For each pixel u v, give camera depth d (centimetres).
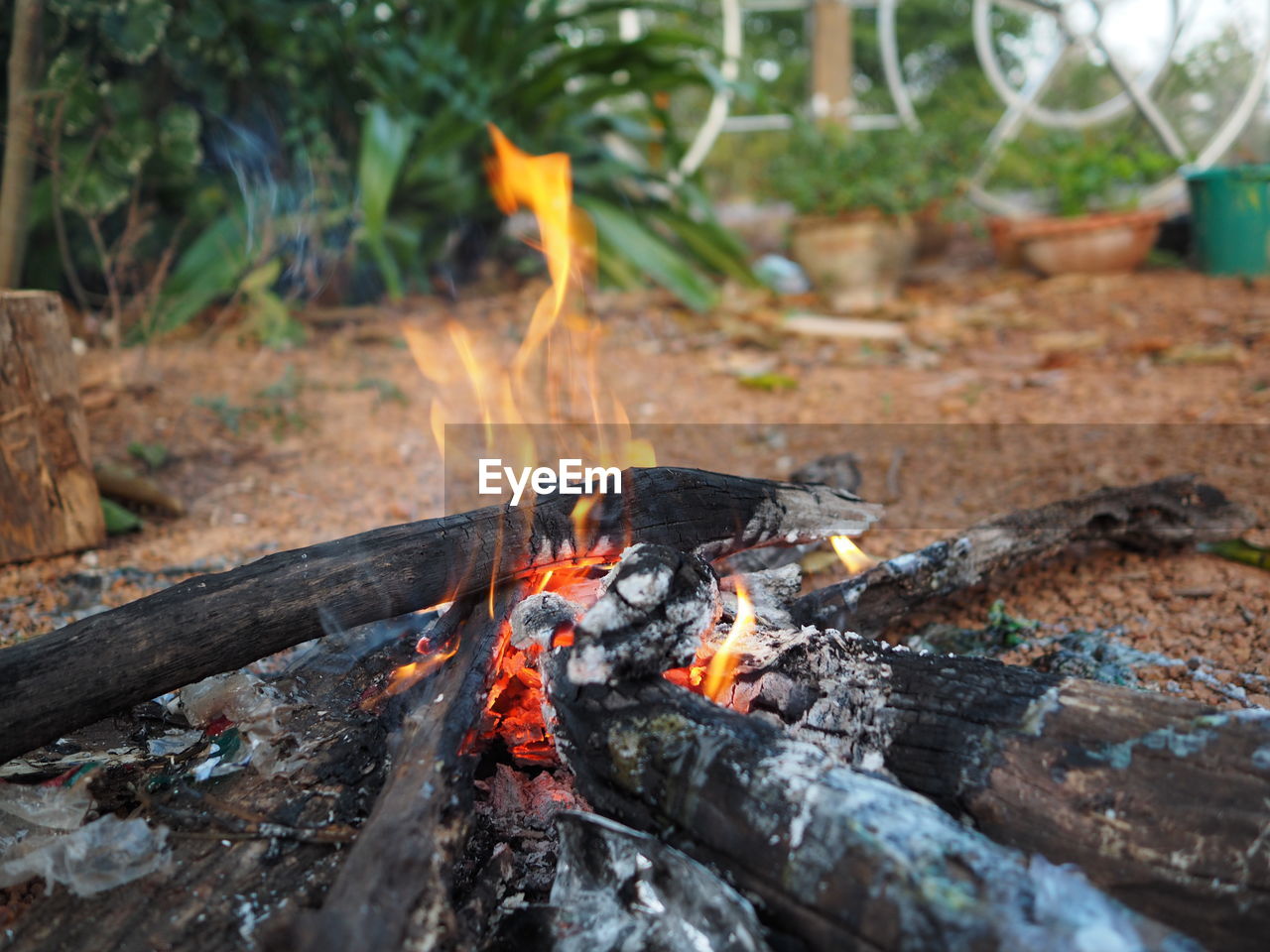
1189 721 138
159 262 565
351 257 593
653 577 153
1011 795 140
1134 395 459
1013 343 570
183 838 160
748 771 132
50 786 167
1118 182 813
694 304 613
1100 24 788
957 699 153
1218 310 574
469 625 186
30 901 154
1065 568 280
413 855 134
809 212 671
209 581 169
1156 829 130
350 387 486
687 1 1138
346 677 206
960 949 109
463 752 159
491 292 657
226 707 188
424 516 348
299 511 355
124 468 353
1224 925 123
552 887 150
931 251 766
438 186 623
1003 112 906
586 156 684
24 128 402
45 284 541
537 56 766
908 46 1473
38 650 155
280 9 567
